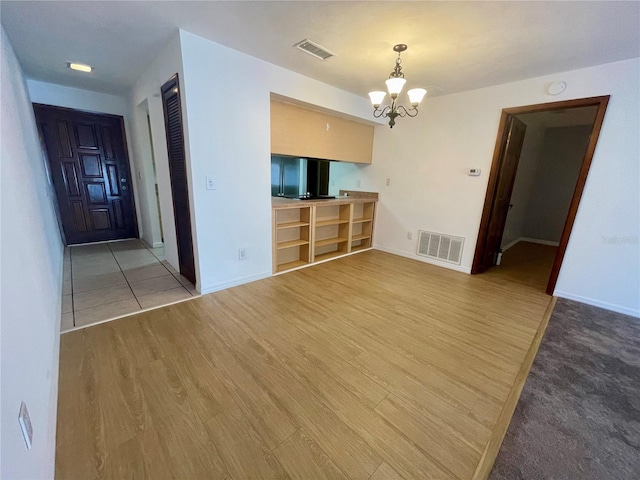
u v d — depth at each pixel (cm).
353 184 491
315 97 324
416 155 398
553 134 529
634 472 119
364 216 473
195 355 186
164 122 276
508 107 311
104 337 202
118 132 433
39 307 149
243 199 287
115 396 150
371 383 166
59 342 193
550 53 233
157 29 214
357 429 136
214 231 271
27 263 140
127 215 467
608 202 263
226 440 128
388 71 288
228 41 232
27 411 97
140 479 111
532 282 338
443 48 230
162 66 258
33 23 202
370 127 438
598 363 191
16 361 96
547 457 125
